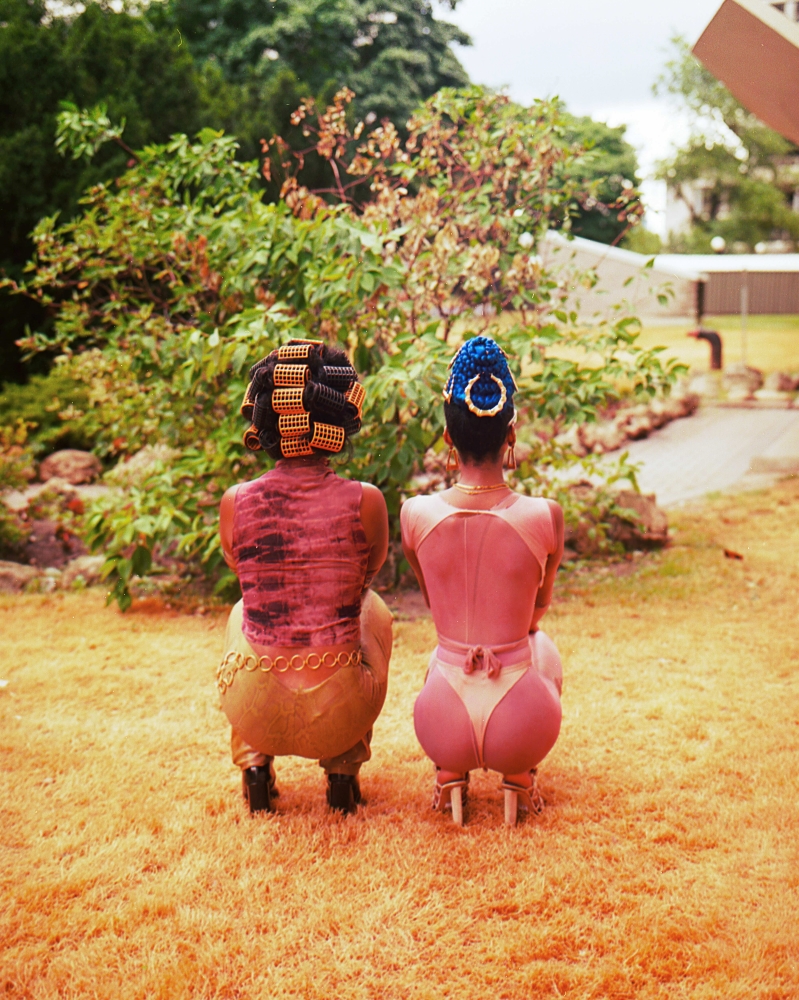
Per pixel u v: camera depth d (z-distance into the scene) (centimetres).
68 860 285
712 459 1041
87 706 411
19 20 1303
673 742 364
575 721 384
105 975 231
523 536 280
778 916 249
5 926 250
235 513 290
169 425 630
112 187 1102
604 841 291
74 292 682
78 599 580
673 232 4047
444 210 583
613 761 348
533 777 309
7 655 477
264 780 309
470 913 255
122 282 756
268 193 1011
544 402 529
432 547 288
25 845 294
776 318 2539
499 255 564
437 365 471
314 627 285
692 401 1395
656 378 550
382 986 227
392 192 566
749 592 566
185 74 1344
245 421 529
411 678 440
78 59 1264
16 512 720
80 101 1241
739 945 238
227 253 547
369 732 311
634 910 255
